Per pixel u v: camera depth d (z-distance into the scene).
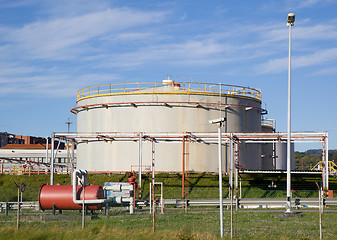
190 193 48.94
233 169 53.88
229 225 29.16
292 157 74.62
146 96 56.03
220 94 56.69
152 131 55.53
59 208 35.19
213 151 55.69
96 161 58.09
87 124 59.78
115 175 54.88
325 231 26.61
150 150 55.50
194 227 27.25
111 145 57.00
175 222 30.53
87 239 22.73
